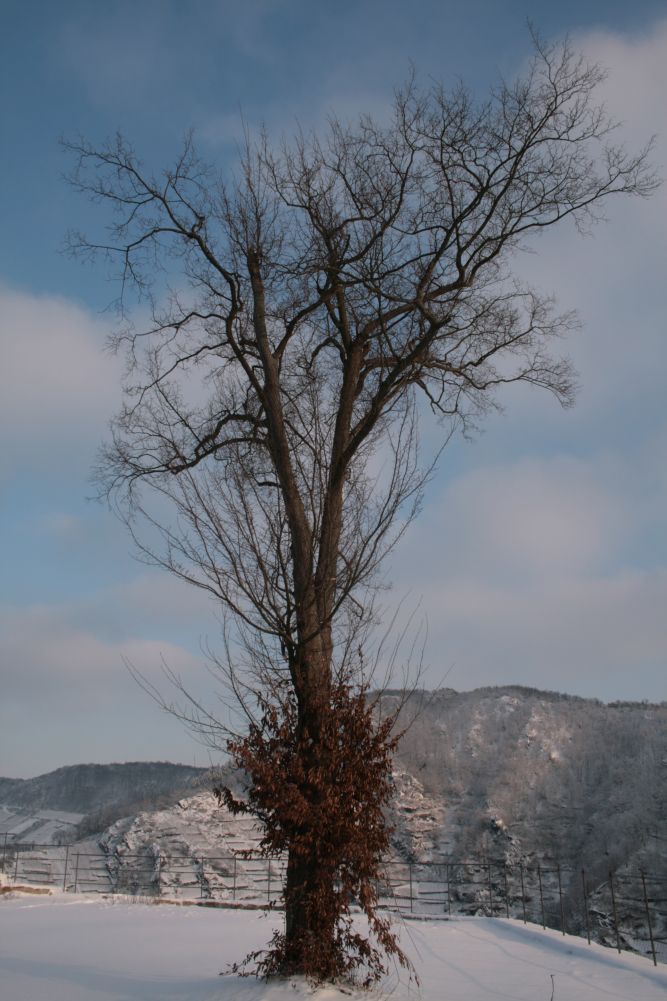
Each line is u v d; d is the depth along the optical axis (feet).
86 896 70.64
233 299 38.50
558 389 44.27
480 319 41.88
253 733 29.76
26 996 26.17
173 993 26.53
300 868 28.35
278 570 33.45
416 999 27.48
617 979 33.81
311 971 26.76
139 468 40.29
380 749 29.37
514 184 37.73
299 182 38.01
